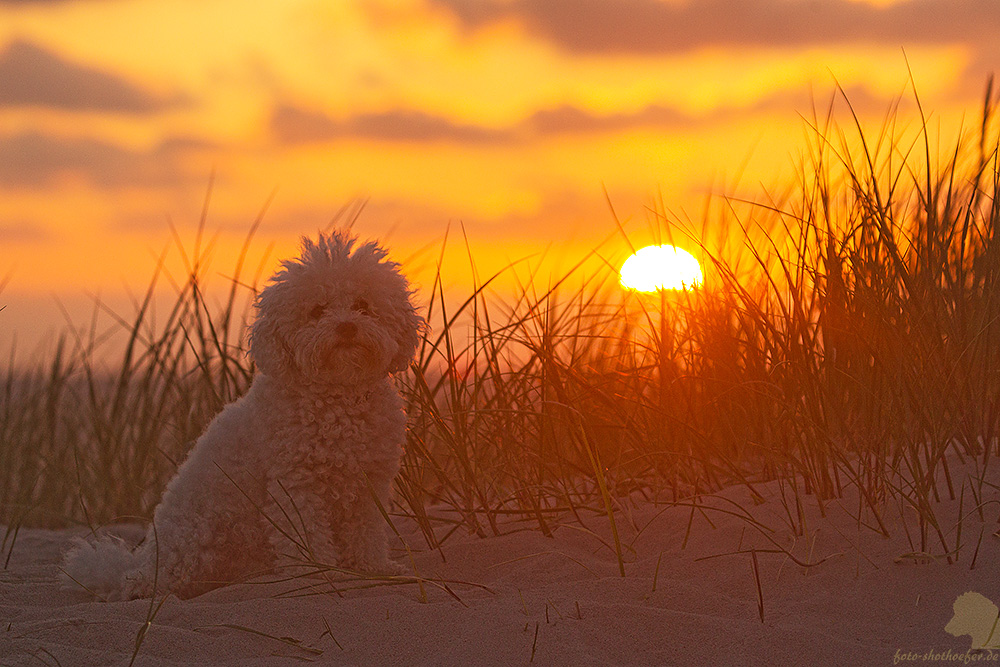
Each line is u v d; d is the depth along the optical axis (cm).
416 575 358
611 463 465
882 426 405
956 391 381
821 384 399
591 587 328
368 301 380
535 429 473
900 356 363
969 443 388
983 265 396
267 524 371
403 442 392
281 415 368
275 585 353
